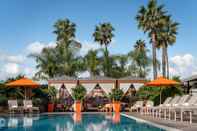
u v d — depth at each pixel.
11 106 31.41
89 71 57.06
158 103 35.16
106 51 58.25
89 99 41.06
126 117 28.42
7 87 34.28
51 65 54.00
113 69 59.38
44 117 28.08
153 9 44.44
